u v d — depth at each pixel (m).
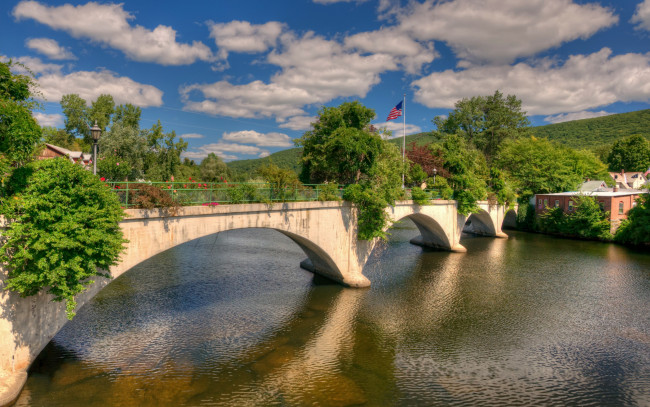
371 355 16.86
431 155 56.00
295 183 24.12
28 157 12.64
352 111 33.41
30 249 11.21
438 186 42.69
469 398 13.82
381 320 20.88
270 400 13.16
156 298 22.42
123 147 40.78
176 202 16.19
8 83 12.23
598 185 59.22
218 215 17.91
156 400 12.76
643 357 17.30
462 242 47.97
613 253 40.62
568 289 27.36
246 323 19.59
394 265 34.09
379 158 33.22
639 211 44.41
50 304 13.08
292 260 33.28
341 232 26.02
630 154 96.94
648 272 32.38
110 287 24.12
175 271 28.23
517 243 47.28
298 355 16.56
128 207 14.74
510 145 67.81
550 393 14.33
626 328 20.50
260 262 32.06
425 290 26.55
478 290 26.84
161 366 14.99
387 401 13.43
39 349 12.91
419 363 16.30
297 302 23.09
